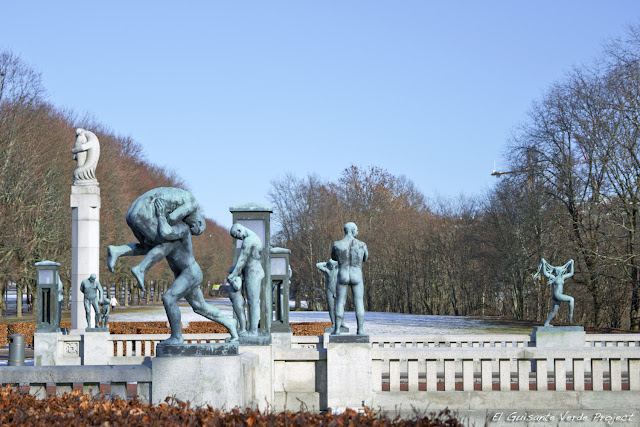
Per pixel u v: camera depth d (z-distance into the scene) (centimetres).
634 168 3638
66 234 4762
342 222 7169
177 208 849
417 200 8519
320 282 7100
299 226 7362
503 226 5209
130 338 1981
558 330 1802
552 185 4278
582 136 3850
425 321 4694
